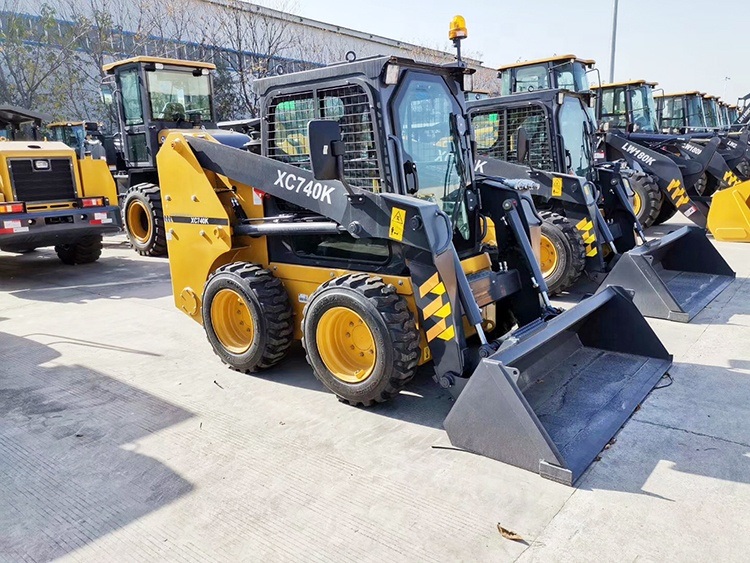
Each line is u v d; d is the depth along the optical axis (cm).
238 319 436
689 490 270
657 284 513
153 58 853
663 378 385
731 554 229
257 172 398
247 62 1711
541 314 399
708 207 852
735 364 407
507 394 291
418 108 366
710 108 1695
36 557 242
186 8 1658
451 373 334
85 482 294
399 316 334
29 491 288
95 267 836
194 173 432
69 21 1622
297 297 411
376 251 366
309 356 373
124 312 595
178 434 340
